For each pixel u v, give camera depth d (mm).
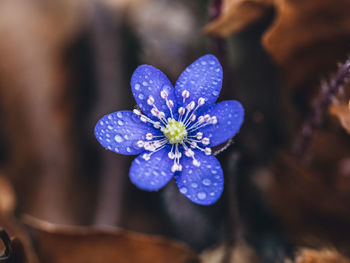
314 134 164
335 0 159
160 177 136
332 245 158
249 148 173
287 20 161
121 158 173
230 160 158
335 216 160
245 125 175
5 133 176
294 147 165
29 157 175
